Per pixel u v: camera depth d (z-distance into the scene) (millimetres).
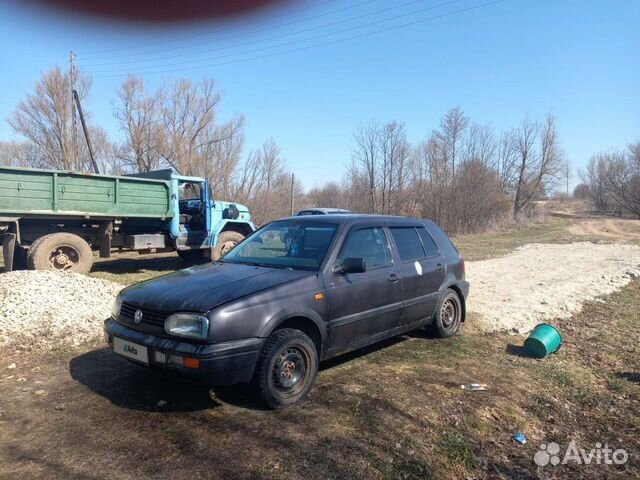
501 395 4355
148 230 12070
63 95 31641
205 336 3545
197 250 12914
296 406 3969
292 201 34500
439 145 38406
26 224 9898
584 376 5004
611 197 66875
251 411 3869
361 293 4688
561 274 11961
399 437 3516
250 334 3719
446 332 6098
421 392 4332
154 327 3779
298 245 4832
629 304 8727
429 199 37562
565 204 84500
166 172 11500
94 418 3707
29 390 4219
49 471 2982
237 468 3049
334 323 4391
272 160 35344
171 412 3828
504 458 3365
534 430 3809
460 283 6309
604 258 16031
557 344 5668
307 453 3248
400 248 5461
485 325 6809
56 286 7117
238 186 35094
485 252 18125
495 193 37938
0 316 5863
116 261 13812
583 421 4012
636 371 5219
